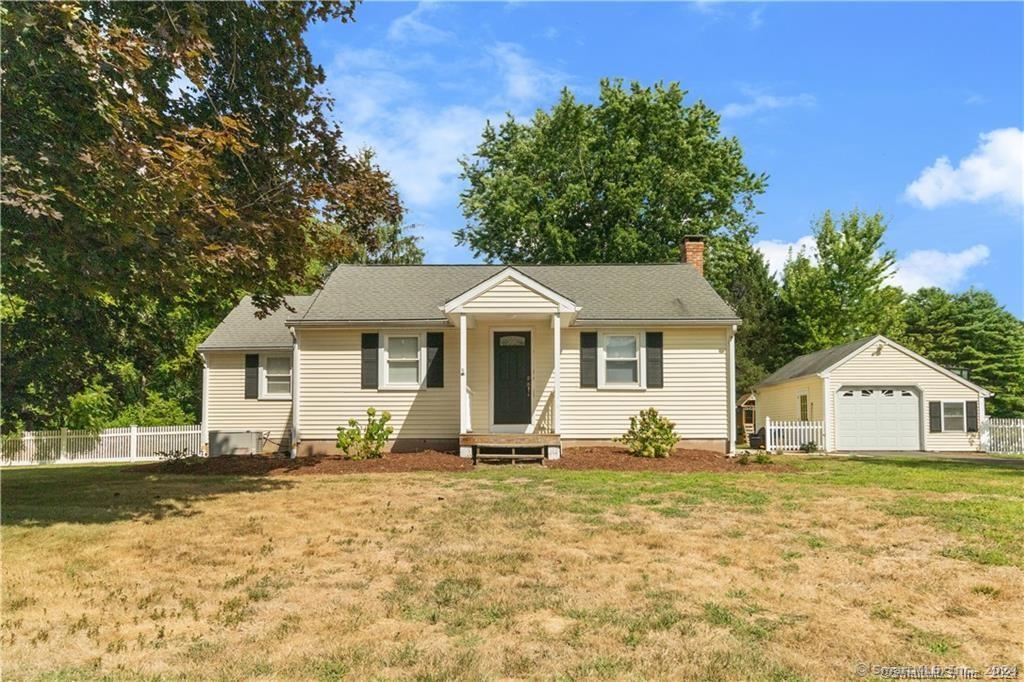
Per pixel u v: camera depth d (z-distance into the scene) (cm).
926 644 492
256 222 1185
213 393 2278
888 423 2548
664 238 3362
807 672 445
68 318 1241
